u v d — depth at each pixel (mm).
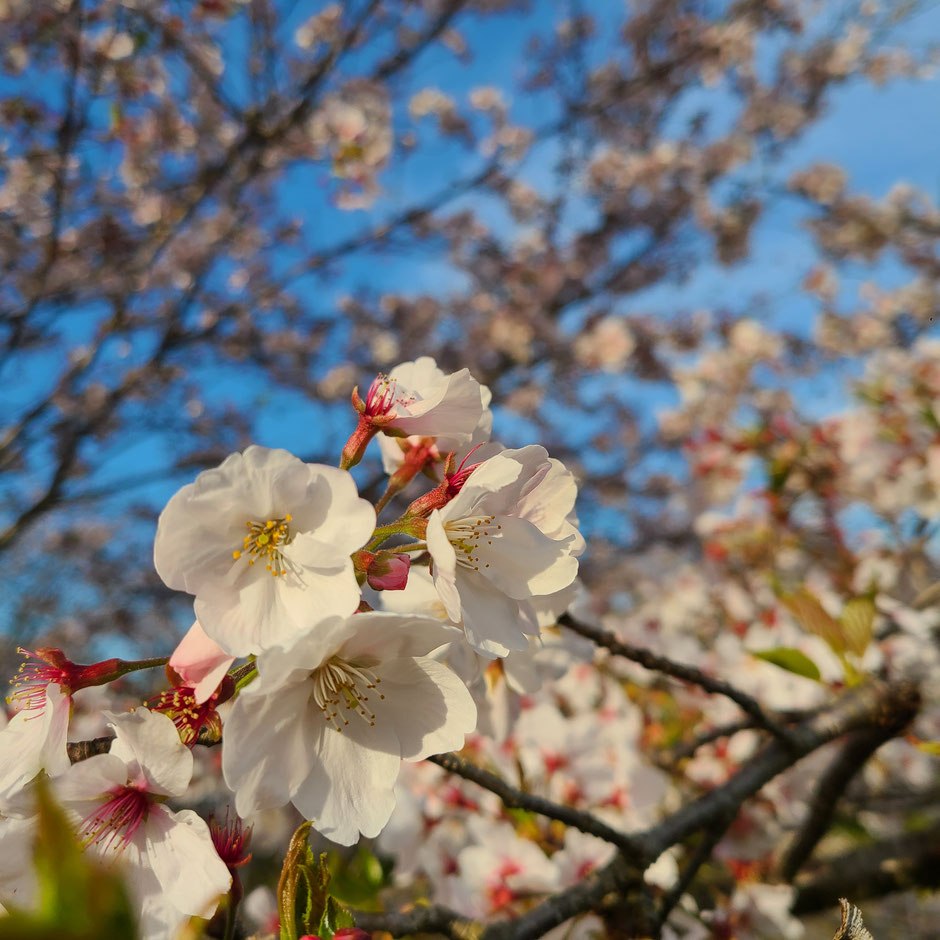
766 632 4188
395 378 1771
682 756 2787
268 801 1084
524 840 2486
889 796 4430
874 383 5203
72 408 8766
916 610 3924
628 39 11070
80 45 6656
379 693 1220
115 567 11258
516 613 1347
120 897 474
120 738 1238
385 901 2904
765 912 2854
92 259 8578
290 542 1234
